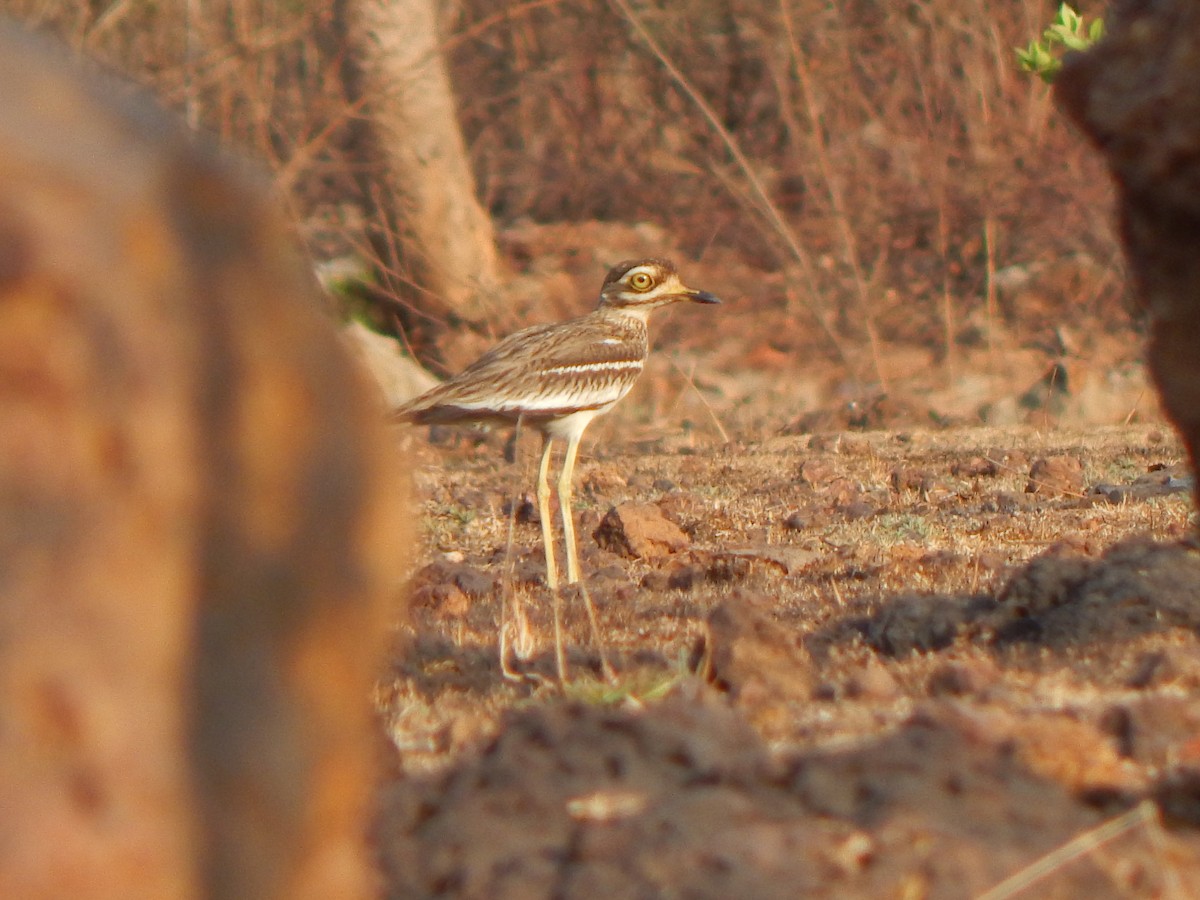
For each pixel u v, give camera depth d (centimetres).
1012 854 532
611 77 4628
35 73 361
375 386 414
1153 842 547
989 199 3803
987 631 1035
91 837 328
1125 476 2091
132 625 338
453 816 573
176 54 3253
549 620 1262
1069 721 676
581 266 4091
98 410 337
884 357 3500
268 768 361
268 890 361
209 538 354
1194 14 659
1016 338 3512
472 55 4544
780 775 592
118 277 345
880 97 4338
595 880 523
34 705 325
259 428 368
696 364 3488
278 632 368
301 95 3656
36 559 328
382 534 400
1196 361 709
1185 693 829
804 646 1049
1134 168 688
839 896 507
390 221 3522
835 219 3934
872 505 1939
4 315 329
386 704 908
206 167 378
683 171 4488
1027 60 1544
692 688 864
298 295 387
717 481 2269
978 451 2384
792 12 4319
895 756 588
